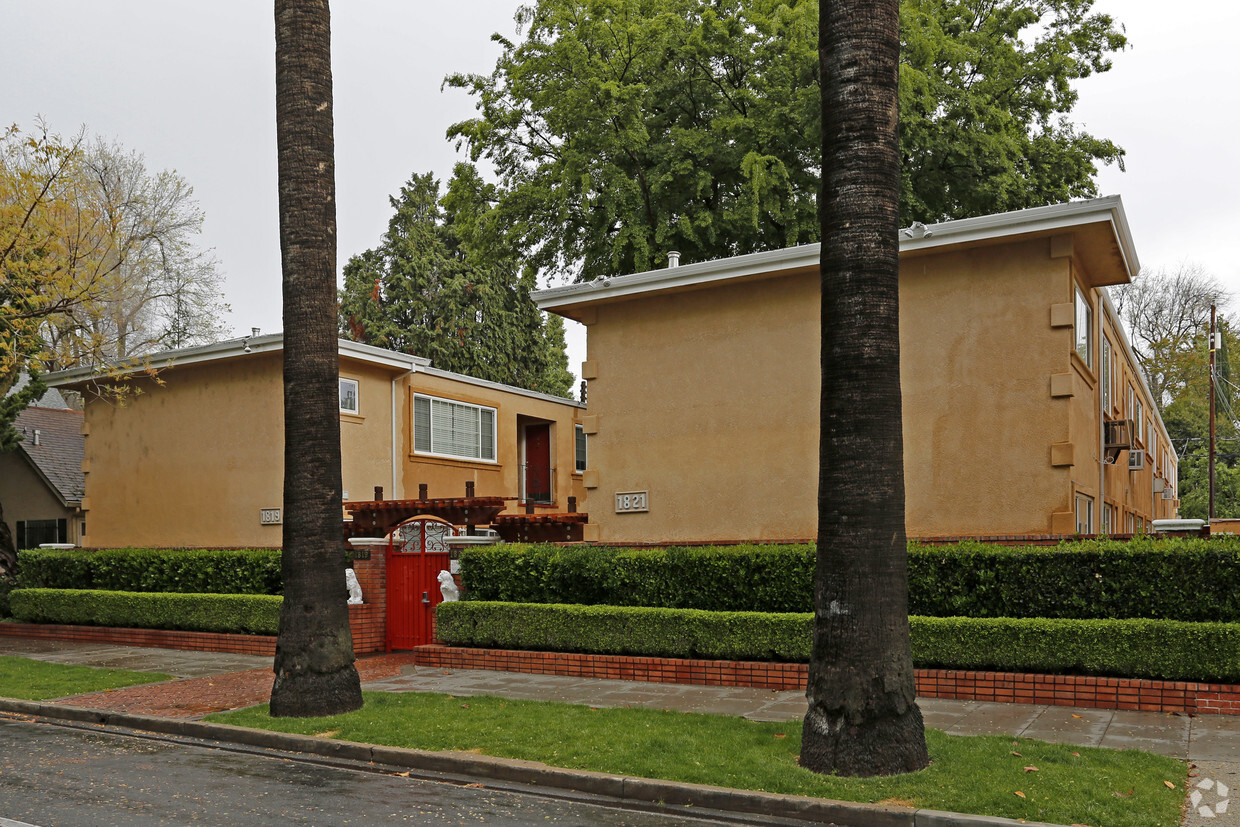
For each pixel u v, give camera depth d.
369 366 19.06
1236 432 49.19
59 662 14.14
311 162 9.90
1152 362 50.34
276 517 17.64
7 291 18.08
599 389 14.97
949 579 10.46
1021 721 8.55
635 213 20.64
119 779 7.54
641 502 14.44
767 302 13.71
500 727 8.67
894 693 6.96
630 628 11.68
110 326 30.91
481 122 22.53
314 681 9.48
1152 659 9.05
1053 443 11.48
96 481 20.33
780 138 19.84
